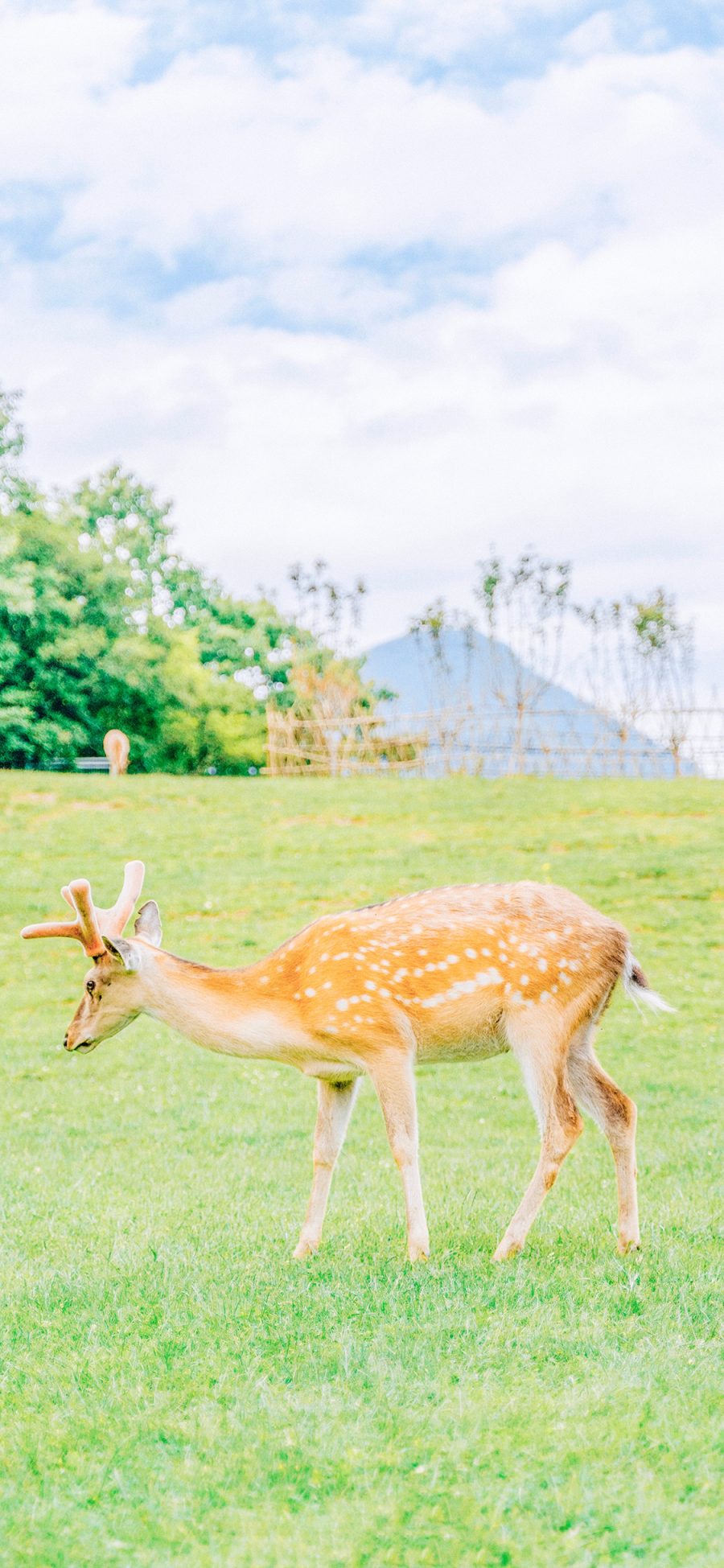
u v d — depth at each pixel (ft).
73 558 151.53
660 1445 13.98
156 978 23.25
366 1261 21.93
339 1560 11.96
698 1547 12.01
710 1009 55.26
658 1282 19.94
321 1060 23.03
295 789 98.22
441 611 125.39
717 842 80.38
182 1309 19.04
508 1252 21.85
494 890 23.95
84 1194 30.27
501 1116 42.39
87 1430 14.79
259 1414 15.01
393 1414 14.82
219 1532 12.58
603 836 82.58
